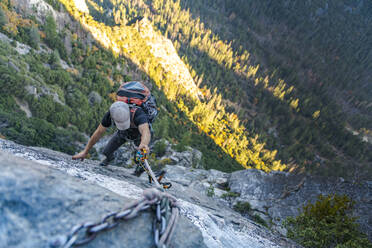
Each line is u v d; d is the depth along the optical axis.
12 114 55.59
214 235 2.24
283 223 7.16
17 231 0.74
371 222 11.66
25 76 71.69
